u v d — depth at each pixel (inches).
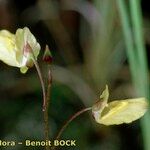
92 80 10.1
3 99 10.9
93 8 10.4
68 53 11.6
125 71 10.5
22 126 10.3
